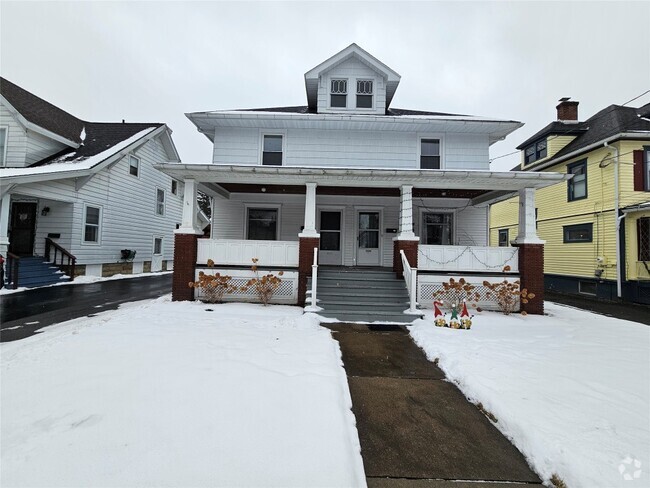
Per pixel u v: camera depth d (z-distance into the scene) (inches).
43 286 417.1
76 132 568.4
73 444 88.7
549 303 395.9
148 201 650.8
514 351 186.4
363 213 426.9
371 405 127.1
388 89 427.5
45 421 99.7
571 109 576.1
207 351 170.2
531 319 283.1
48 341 182.7
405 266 305.3
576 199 509.0
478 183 314.5
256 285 311.3
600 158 467.5
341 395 125.2
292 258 321.7
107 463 81.4
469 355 175.9
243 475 79.1
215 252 322.0
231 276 319.9
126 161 582.2
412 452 97.9
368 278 319.9
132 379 131.9
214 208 414.0
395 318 267.1
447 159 397.7
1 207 368.8
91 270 505.7
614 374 152.0
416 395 136.6
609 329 249.3
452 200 425.4
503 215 725.3
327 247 422.0
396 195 406.6
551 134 562.6
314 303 273.4
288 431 98.7
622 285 434.6
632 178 437.4
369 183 321.7
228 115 371.6
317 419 106.3
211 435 95.0
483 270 319.3
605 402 122.5
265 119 378.3
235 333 209.5
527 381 140.9
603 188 462.3
